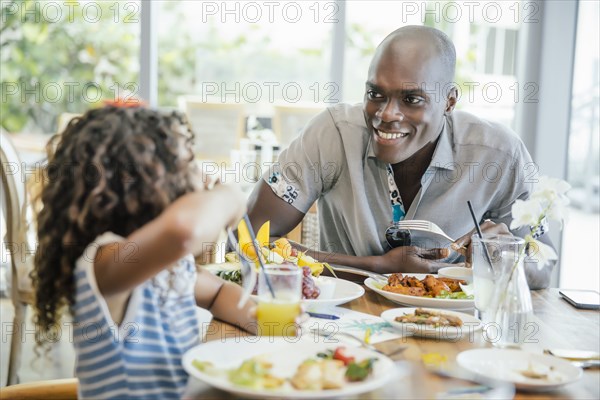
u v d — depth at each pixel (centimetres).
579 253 345
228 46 406
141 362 112
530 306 136
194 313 125
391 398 105
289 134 411
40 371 271
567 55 345
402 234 205
